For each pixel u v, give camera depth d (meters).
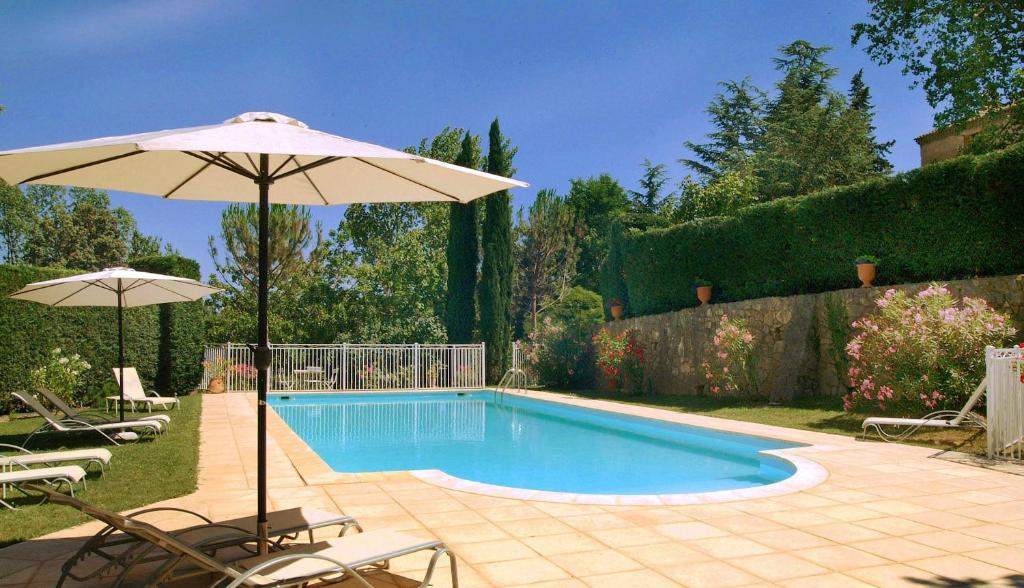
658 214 36.50
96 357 14.41
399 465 9.49
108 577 3.69
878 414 10.68
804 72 32.56
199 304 17.83
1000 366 7.58
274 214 23.62
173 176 4.34
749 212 15.46
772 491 5.97
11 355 12.59
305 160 4.05
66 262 40.88
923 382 9.49
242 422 11.61
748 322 14.55
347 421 14.96
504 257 23.75
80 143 2.98
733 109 34.81
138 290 10.43
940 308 9.77
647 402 15.70
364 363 21.31
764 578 3.73
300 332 24.47
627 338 18.09
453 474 8.73
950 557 4.11
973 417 8.49
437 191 4.55
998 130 16.48
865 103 36.41
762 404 13.21
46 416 8.43
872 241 12.77
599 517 5.11
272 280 24.56
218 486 6.26
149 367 15.87
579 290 32.88
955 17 16.27
